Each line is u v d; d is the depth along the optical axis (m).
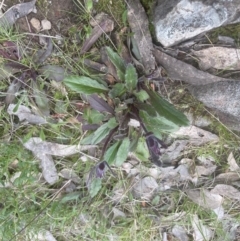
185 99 0.58
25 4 0.53
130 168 0.60
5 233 0.58
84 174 0.60
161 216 0.63
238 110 0.56
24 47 0.54
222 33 0.54
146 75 0.54
